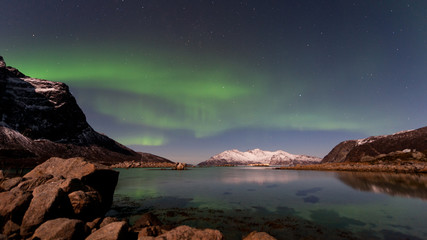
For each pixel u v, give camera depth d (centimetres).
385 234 1111
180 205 1798
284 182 3756
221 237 780
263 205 1817
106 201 1461
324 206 1778
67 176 1315
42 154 11438
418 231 1155
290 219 1386
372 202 1902
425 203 1828
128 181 3984
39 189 1029
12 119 13112
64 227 768
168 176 5391
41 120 14575
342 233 1122
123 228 784
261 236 798
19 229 834
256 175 5756
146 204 1830
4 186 1102
